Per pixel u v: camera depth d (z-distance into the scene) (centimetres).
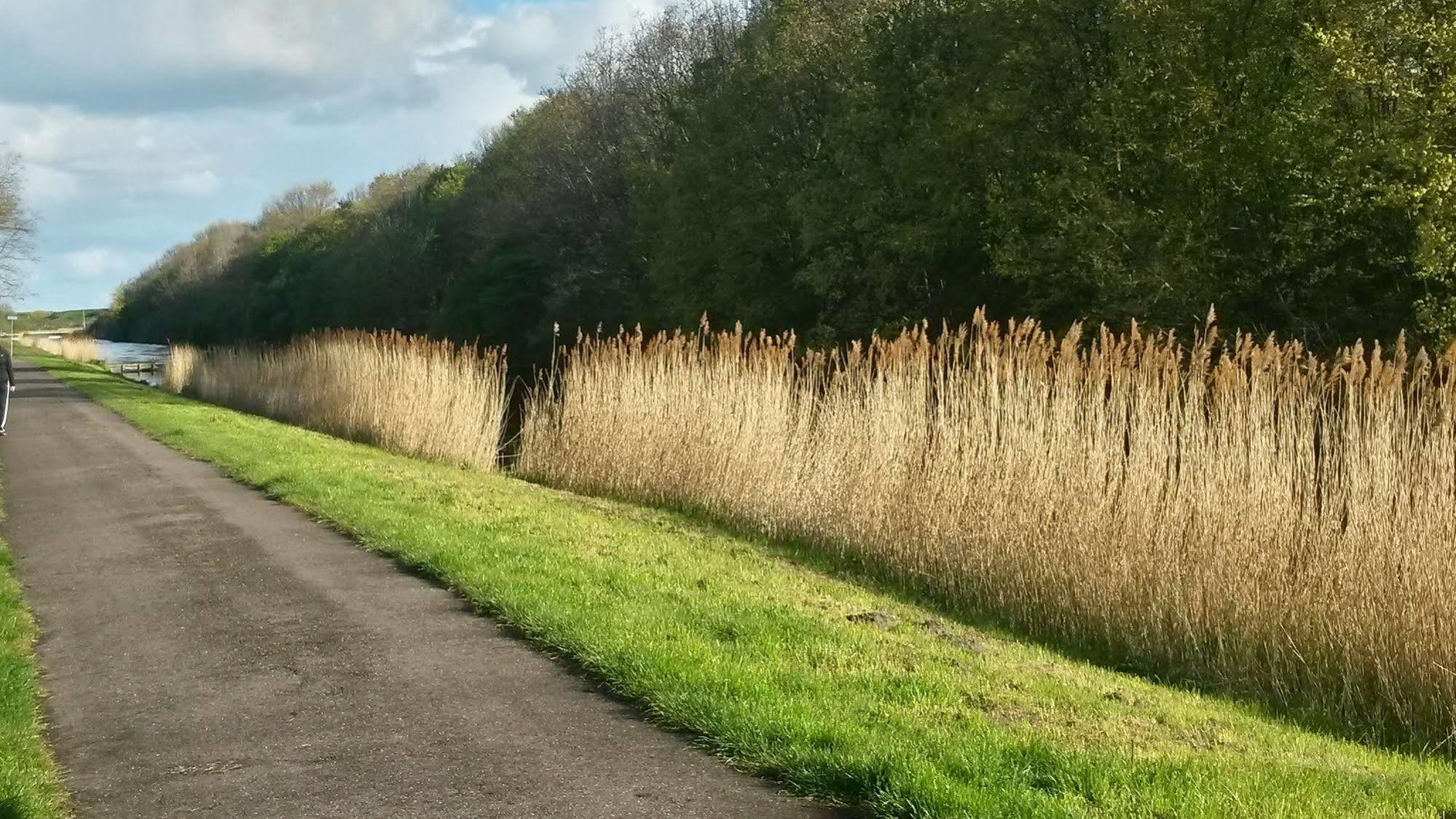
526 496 1310
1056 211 2394
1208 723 614
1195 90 2245
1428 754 680
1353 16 2031
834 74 3322
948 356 1160
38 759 479
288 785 454
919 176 2733
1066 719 555
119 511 1155
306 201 10762
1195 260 2181
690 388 1441
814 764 451
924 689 570
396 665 609
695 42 4194
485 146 6575
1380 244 2097
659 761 472
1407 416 796
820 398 1316
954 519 1002
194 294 10300
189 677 599
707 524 1283
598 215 4522
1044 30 2588
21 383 4059
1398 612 732
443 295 5825
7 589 784
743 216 3253
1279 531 806
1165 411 906
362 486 1246
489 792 442
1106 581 878
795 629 678
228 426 2116
